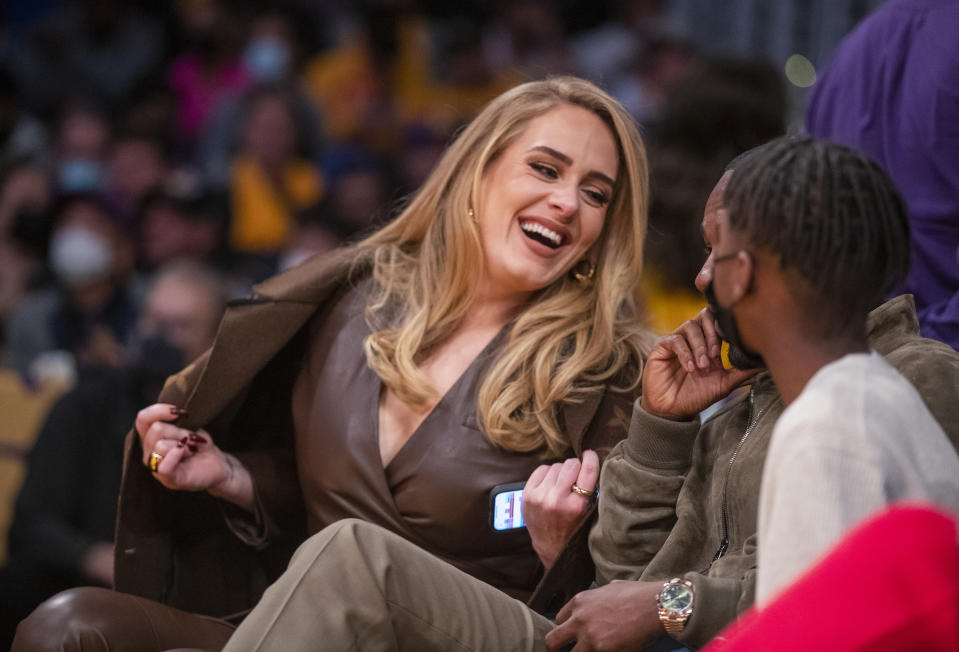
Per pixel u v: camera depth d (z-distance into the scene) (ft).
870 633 12.11
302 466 25.64
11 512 37.88
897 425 14.88
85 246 49.98
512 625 20.77
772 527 14.48
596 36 78.48
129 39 81.41
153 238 57.16
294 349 27.09
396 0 76.28
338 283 26.71
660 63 65.72
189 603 27.12
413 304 25.94
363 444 24.71
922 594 12.05
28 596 37.04
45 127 77.97
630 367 25.22
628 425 24.43
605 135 25.29
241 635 19.12
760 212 16.06
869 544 12.52
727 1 59.93
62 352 49.52
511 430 24.21
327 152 67.41
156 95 72.23
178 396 26.17
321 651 19.01
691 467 21.89
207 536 27.27
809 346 16.07
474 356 25.44
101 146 71.20
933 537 12.35
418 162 66.18
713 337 20.93
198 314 38.60
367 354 25.21
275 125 65.82
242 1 81.51
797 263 15.87
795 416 14.89
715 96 34.17
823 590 12.50
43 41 80.84
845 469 14.25
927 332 24.84
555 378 24.52
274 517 26.63
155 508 26.53
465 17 82.58
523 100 25.43
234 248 60.90
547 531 23.18
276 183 65.41
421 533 24.23
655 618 19.29
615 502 21.98
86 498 37.55
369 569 19.60
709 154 34.04
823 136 28.30
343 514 24.79
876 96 26.66
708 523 21.13
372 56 75.51
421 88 76.74
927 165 25.73
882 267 16.10
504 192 25.04
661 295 33.96
